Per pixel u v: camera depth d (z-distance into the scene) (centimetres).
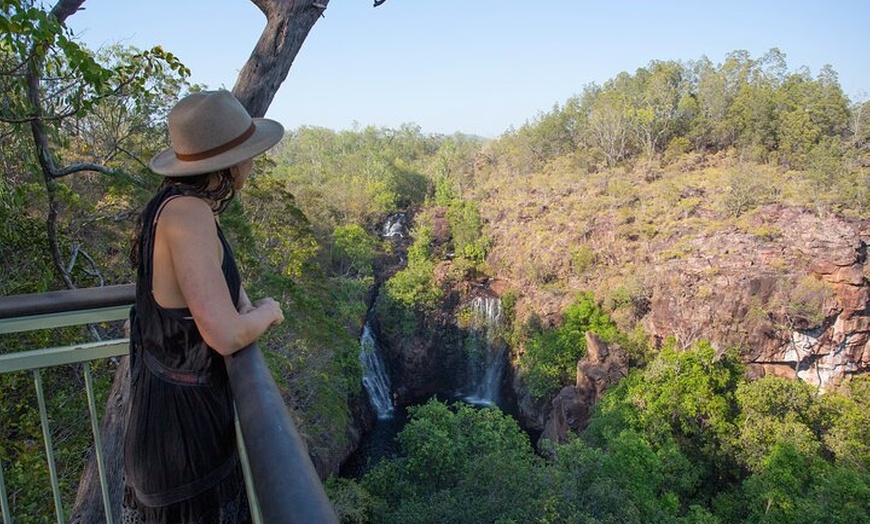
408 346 3700
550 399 3192
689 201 4047
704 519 1766
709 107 5494
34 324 176
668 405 2472
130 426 140
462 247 4400
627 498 1638
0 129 533
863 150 4572
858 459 2177
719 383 2653
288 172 5566
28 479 591
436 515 1512
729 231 3522
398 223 5006
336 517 76
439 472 1831
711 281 3117
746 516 2075
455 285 3997
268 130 151
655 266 3481
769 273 3069
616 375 2902
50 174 475
